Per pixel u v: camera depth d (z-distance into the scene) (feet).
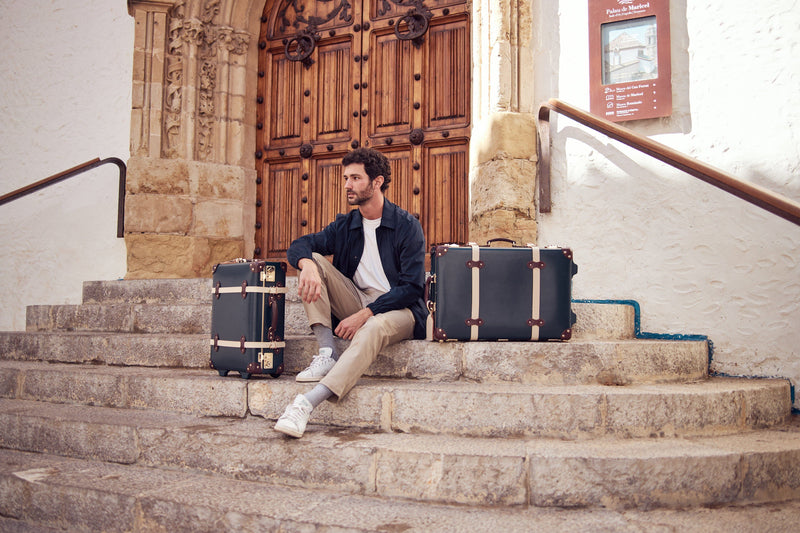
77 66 17.80
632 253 11.92
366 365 8.68
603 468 7.13
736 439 8.16
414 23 15.51
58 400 10.78
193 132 16.46
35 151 17.95
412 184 15.29
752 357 10.94
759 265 11.02
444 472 7.29
